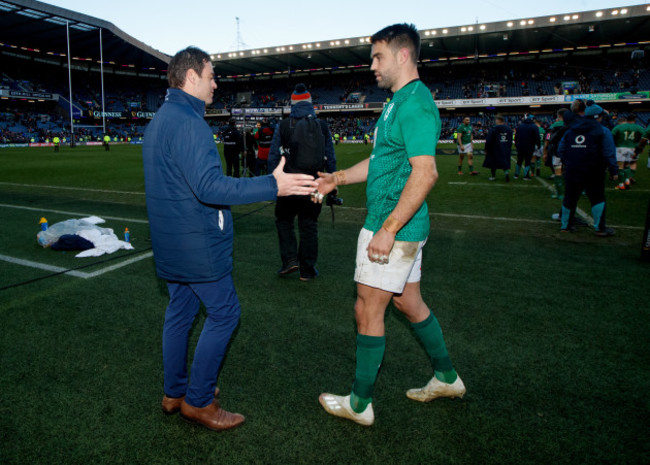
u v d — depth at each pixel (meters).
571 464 1.71
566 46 42.19
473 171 12.83
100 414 2.05
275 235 5.63
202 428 1.96
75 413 2.05
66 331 2.89
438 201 7.95
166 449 1.82
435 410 2.08
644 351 2.59
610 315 3.09
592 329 2.88
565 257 4.48
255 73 57.56
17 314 3.14
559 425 1.95
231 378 2.36
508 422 1.98
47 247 4.89
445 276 3.93
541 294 3.49
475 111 45.97
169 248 1.76
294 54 46.22
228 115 53.09
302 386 2.28
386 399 2.17
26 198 8.48
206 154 1.62
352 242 5.21
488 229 5.76
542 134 13.77
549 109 43.47
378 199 1.77
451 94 46.47
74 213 6.95
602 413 2.03
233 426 1.95
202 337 1.86
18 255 4.61
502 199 8.14
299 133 3.46
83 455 1.78
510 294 3.50
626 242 5.05
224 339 1.87
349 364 2.50
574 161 5.20
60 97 46.72
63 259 4.46
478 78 47.47
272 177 1.71
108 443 1.86
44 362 2.50
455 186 10.00
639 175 11.99
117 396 2.19
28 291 3.58
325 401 2.06
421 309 2.01
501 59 47.06
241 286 3.75
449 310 3.19
